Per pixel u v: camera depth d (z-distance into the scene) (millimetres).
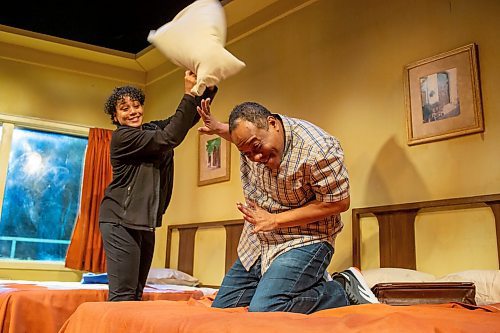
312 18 3447
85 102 4812
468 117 2477
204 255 3979
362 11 3119
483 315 1231
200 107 2078
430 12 2750
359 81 3053
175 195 4477
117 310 1364
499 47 2430
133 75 5074
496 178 2332
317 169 1607
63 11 4301
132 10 4305
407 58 2818
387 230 2732
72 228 4609
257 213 1599
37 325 2191
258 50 3848
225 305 1879
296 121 1744
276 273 1627
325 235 1746
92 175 4512
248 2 3777
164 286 3275
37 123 4547
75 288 2490
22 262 4289
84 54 4750
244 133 1605
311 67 3383
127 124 2150
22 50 4570
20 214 4406
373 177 2861
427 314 1232
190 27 2002
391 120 2832
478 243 2354
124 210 2023
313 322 1080
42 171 4570
